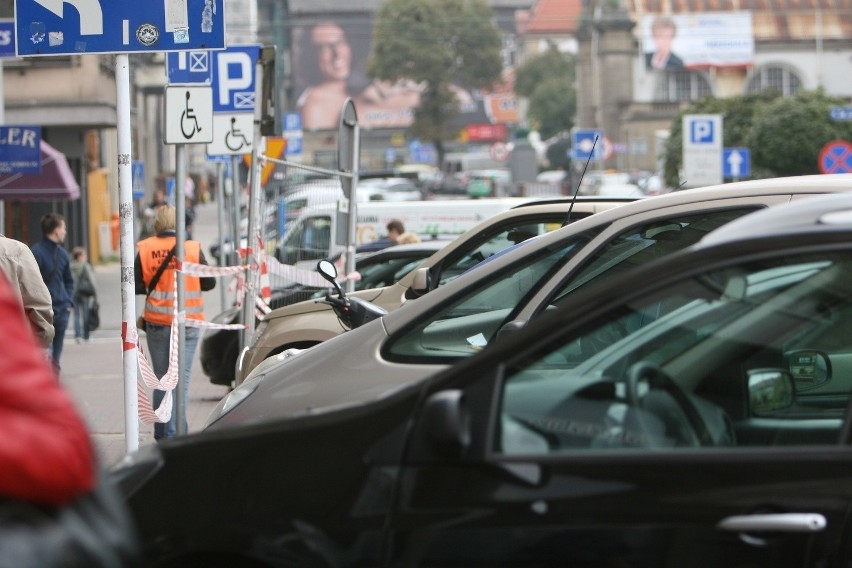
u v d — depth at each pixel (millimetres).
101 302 67250
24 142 47594
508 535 8852
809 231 9438
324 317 24797
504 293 15414
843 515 8430
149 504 9625
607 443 9250
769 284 9500
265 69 29266
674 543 8617
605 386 9406
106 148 99750
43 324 21703
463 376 9391
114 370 41125
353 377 14312
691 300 9438
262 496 9398
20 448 6301
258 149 29875
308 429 9727
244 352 25312
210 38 20109
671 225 15828
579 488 8852
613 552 8688
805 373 11805
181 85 24281
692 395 9633
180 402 24438
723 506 8609
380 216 52656
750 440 9859
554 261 15680
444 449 8961
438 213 52281
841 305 9438
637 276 9586
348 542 9109
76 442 6488
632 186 137750
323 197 32469
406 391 9641
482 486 8977
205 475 9711
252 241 28453
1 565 6266
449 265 23828
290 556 9180
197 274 26219
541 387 9344
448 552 8938
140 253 26406
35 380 6488
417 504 9062
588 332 9438
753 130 140125
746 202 15555
